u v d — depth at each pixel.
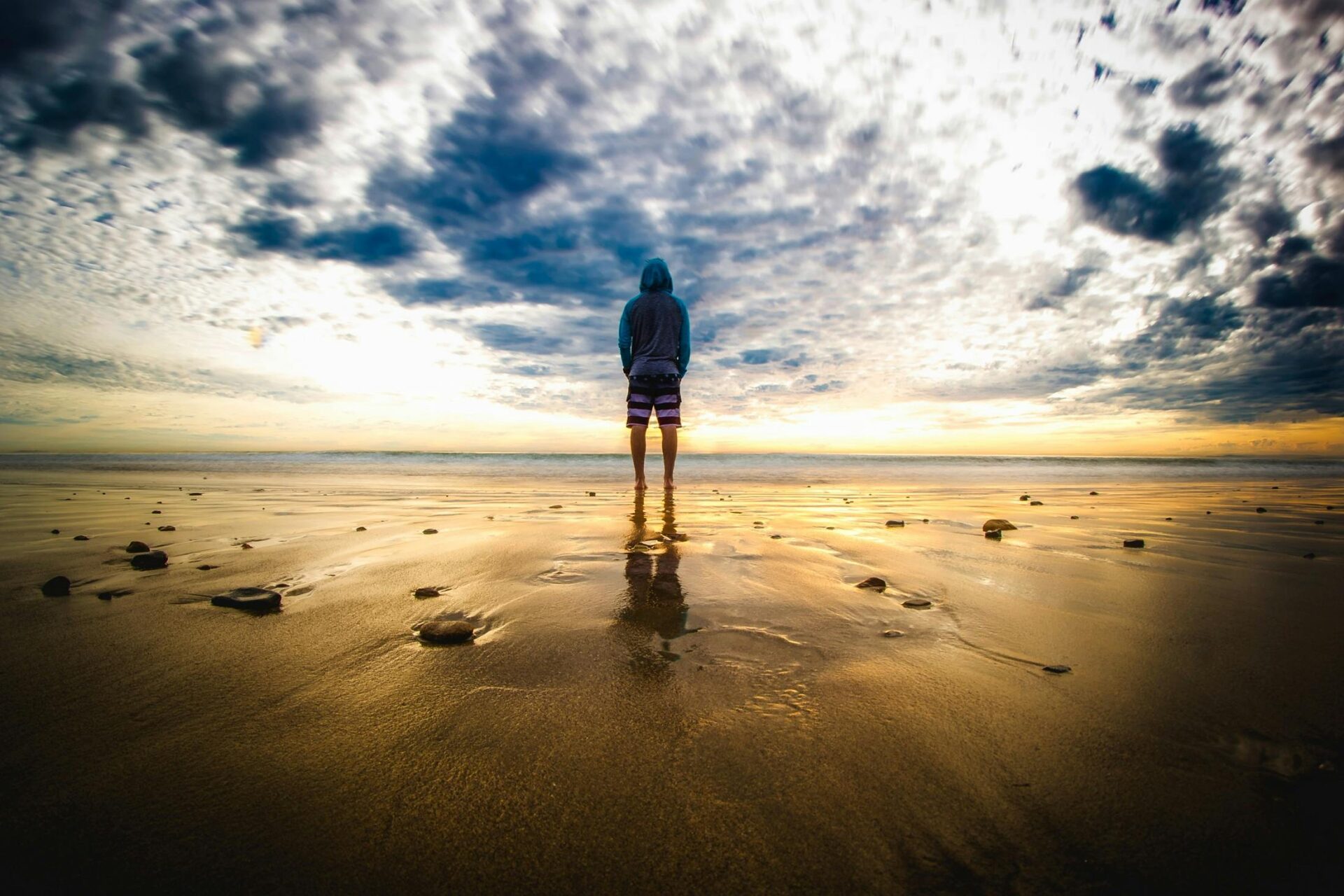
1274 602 1.72
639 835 0.69
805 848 0.67
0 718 0.97
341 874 0.63
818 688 1.09
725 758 0.85
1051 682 1.12
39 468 9.71
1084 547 2.68
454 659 1.24
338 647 1.32
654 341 5.34
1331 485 7.74
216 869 0.63
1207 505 4.83
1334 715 0.99
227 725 0.95
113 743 0.89
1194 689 1.09
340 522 3.42
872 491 6.10
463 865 0.64
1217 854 0.65
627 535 2.92
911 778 0.80
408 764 0.84
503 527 3.21
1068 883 0.61
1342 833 0.68
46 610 1.59
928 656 1.26
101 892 0.60
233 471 9.19
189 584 1.89
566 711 0.99
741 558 2.34
